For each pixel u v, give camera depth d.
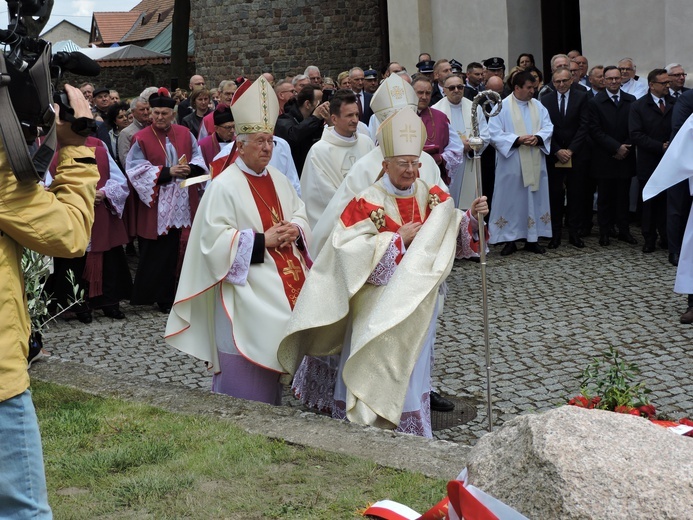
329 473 4.13
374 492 3.92
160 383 5.46
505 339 7.55
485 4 16.20
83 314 8.82
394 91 6.89
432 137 9.99
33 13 2.96
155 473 4.20
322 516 3.72
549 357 7.06
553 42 16.14
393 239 5.32
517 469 2.32
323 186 7.36
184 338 5.74
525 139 10.59
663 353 7.02
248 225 5.68
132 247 12.09
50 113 2.93
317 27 24.48
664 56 12.79
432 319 5.51
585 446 2.29
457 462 4.17
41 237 2.91
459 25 16.98
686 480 2.19
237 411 4.96
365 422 5.10
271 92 5.72
